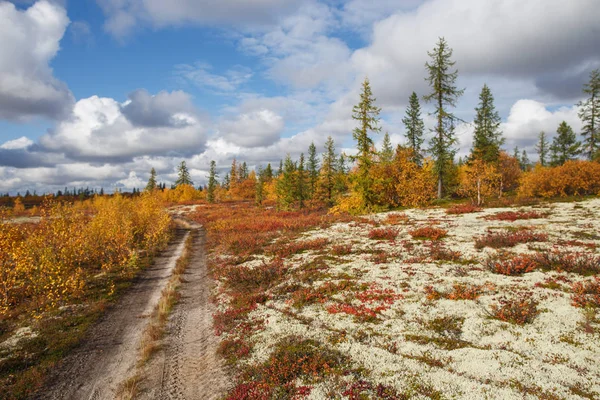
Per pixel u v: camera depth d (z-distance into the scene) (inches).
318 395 261.9
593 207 957.8
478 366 279.1
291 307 463.2
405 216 1159.0
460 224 893.8
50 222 772.0
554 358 279.1
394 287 482.3
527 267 481.7
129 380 315.6
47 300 533.3
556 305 364.5
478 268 518.0
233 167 4564.5
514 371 265.9
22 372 336.5
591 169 1241.4
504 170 1784.0
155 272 773.3
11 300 526.6
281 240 950.4
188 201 3735.2
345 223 1146.7
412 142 1972.2
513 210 1064.2
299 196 2079.2
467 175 1456.7
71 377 329.4
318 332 374.3
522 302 377.4
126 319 486.9
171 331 434.9
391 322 381.4
